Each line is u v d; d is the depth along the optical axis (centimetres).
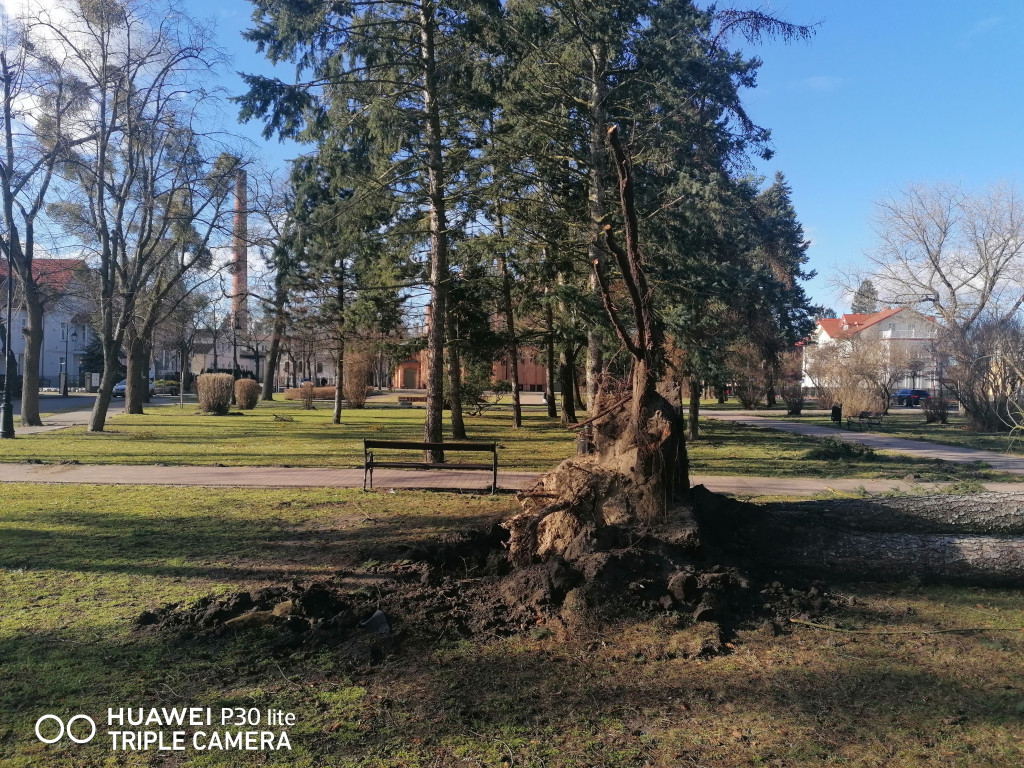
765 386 4638
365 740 348
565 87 1470
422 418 3450
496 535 687
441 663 444
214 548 732
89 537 782
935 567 612
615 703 392
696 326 1537
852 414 3800
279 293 2853
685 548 580
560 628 501
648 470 620
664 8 1416
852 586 611
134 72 2136
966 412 3083
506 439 2233
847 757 337
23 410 2506
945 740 354
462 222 1484
